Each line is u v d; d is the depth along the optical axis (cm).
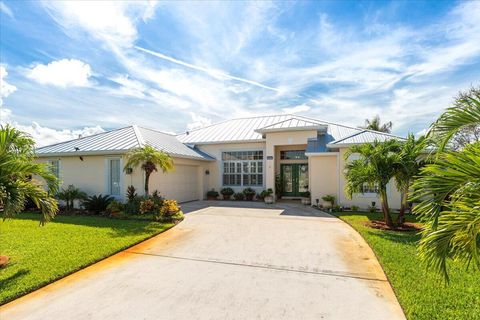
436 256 347
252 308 448
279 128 1839
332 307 451
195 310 443
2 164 618
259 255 720
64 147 1694
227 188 2091
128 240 834
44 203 690
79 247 755
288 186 2130
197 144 2181
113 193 1552
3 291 492
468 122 348
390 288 519
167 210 1198
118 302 469
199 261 674
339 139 1764
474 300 452
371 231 958
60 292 506
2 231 958
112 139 1686
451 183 318
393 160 995
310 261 672
